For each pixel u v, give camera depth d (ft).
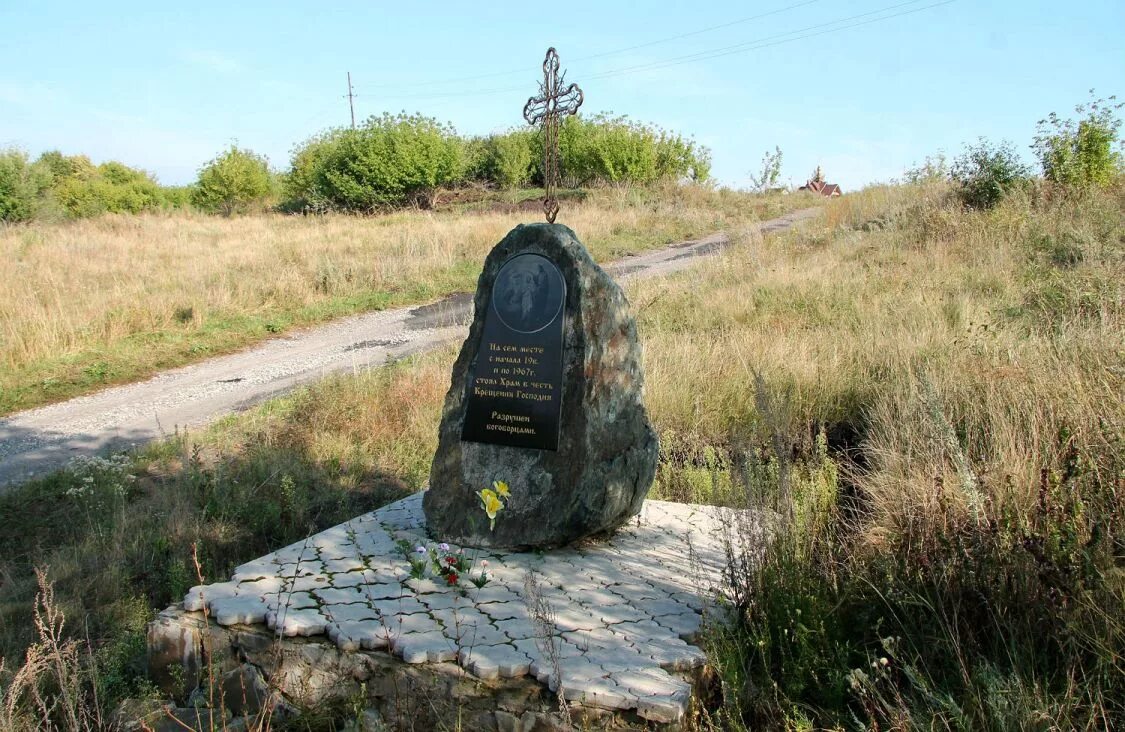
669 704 10.71
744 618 12.96
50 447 29.60
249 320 49.62
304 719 12.15
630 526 18.08
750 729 11.17
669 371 27.76
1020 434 15.67
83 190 138.82
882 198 79.15
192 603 13.76
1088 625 10.61
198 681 13.25
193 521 20.48
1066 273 34.09
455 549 16.34
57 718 13.00
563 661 11.83
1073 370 18.61
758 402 14.60
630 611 13.61
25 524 22.27
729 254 57.82
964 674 10.15
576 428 15.97
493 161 139.44
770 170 128.67
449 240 72.49
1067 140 60.34
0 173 105.40
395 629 12.77
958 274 39.65
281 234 85.30
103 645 15.37
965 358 23.77
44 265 57.67
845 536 15.15
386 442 26.48
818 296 38.32
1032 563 11.35
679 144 138.72
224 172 135.74
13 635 15.96
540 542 15.98
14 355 40.09
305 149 141.49
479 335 17.06
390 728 11.82
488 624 13.01
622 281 55.77
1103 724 9.69
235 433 28.53
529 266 16.62
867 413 23.62
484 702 11.49
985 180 61.98
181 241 78.13
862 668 11.63
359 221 101.45
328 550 16.30
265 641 12.85
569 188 133.90
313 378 37.04
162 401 35.32
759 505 13.96
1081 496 12.97
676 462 23.30
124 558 18.95
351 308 54.13
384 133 124.67
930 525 13.12
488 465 16.56
